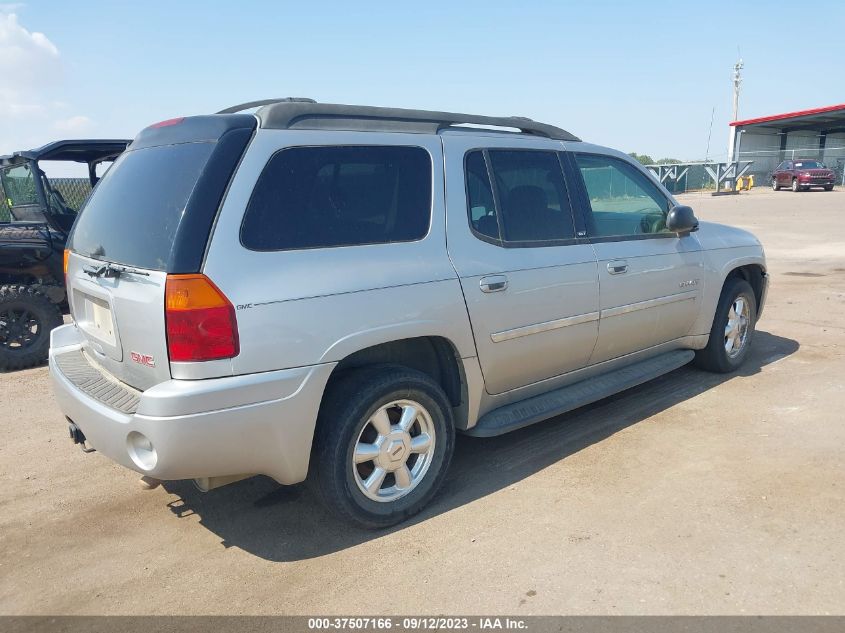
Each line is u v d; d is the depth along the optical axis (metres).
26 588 3.06
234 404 2.83
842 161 42.56
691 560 3.01
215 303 2.78
